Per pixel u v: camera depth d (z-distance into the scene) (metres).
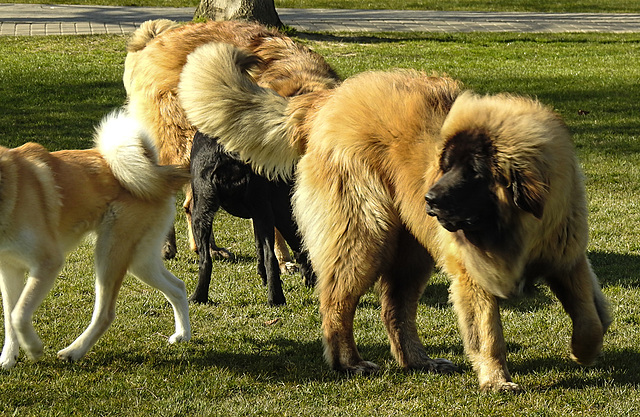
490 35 22.70
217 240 8.25
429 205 4.23
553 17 27.03
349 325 5.09
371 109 4.91
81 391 4.71
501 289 4.46
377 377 4.97
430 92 4.88
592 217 8.66
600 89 15.96
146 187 5.20
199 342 5.60
